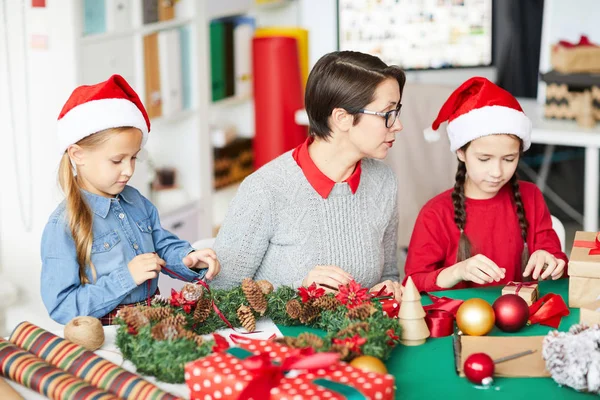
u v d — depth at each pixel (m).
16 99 2.88
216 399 1.24
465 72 3.99
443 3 3.88
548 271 1.87
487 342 1.50
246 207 1.90
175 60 3.39
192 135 3.60
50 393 1.31
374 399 1.20
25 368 1.36
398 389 1.36
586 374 1.32
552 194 4.81
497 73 4.57
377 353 1.39
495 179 2.05
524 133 2.03
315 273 1.72
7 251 3.05
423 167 3.16
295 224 1.91
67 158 1.79
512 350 1.47
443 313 1.59
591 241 1.82
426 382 1.38
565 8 3.82
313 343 1.36
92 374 1.33
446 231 2.16
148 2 3.20
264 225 1.90
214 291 1.64
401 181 3.13
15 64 2.85
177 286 2.95
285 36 3.90
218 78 3.87
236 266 1.90
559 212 4.71
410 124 3.12
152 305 1.55
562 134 3.30
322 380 1.20
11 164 2.95
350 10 3.90
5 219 3.02
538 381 1.37
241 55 4.00
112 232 1.84
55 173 2.91
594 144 3.25
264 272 1.96
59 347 1.41
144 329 1.40
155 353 1.35
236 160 4.13
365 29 3.90
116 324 1.48
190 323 1.55
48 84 2.84
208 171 3.71
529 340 1.51
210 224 3.76
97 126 1.73
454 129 2.10
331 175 1.92
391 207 2.04
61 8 2.76
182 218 3.51
